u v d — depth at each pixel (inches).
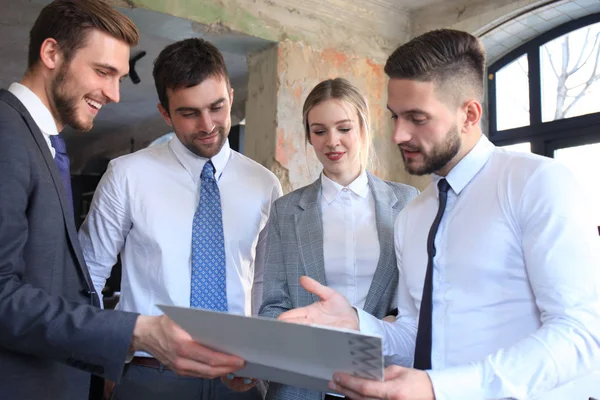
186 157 72.3
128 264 71.6
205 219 70.4
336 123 68.2
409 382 36.7
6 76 205.0
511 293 43.8
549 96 144.3
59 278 47.8
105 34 51.5
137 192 70.6
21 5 137.5
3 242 42.9
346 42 151.6
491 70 157.9
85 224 72.7
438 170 49.2
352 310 49.2
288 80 139.7
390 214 69.1
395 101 45.9
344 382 36.7
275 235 70.6
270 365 39.5
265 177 77.9
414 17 163.2
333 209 70.6
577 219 40.1
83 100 52.2
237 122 231.6
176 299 68.4
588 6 133.0
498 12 141.6
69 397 49.8
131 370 64.7
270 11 138.4
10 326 43.0
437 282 47.4
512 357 38.0
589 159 135.5
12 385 44.8
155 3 121.3
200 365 42.8
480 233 45.2
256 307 77.5
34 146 47.3
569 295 38.8
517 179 44.2
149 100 236.2
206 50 67.7
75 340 43.6
